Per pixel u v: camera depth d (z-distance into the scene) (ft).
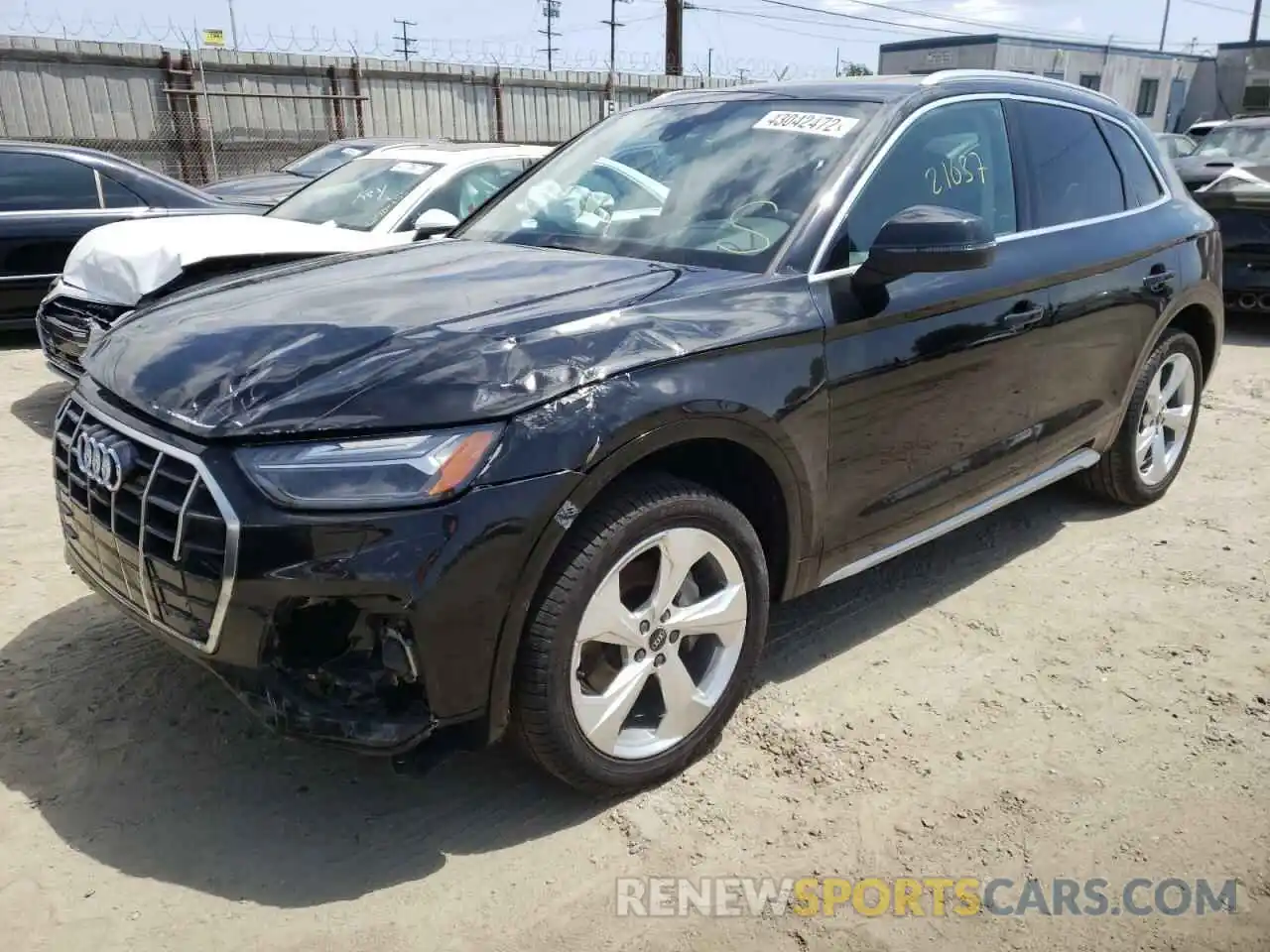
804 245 9.87
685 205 10.94
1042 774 9.46
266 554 7.14
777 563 9.93
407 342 8.03
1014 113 12.53
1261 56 115.65
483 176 21.88
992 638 11.90
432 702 7.57
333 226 20.43
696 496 8.62
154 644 11.16
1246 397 22.30
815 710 10.40
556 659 7.95
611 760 8.65
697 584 9.19
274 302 9.37
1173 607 12.67
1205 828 8.80
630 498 8.22
